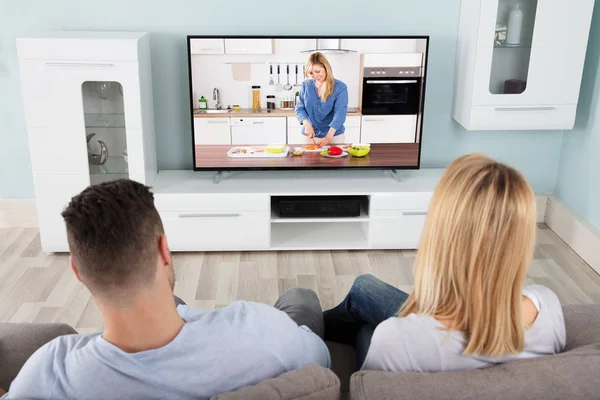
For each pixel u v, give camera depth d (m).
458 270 1.32
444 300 1.37
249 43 3.57
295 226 4.02
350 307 2.12
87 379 1.18
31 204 4.02
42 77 3.36
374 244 3.78
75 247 1.12
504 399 1.25
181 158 4.04
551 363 1.31
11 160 3.96
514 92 3.65
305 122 3.72
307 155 3.79
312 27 3.80
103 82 3.45
